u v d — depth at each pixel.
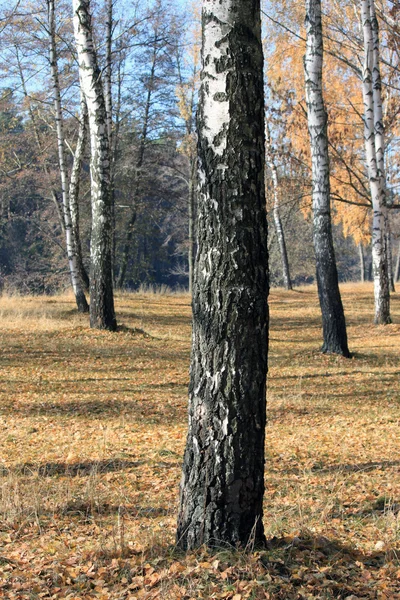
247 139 3.80
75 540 4.37
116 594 3.45
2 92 20.97
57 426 8.25
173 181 34.66
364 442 7.50
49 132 26.45
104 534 4.48
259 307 3.80
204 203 3.83
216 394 3.77
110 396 10.04
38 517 4.87
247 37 3.81
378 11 17.94
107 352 13.36
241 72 3.80
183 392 10.57
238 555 3.66
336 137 20.22
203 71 3.87
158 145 32.56
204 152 3.85
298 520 4.69
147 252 43.50
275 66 21.16
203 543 3.81
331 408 9.54
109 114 20.14
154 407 9.44
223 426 3.76
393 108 20.56
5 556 4.05
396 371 12.33
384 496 5.37
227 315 3.76
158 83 27.94
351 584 3.55
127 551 4.01
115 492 5.61
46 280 34.06
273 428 8.36
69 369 11.90
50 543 4.27
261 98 3.87
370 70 16.48
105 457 6.78
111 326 15.13
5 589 3.56
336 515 5.00
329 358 13.51
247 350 3.77
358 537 4.46
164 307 21.80
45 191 31.41
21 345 13.38
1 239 38.66
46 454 6.87
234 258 3.76
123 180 32.31
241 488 3.78
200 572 3.55
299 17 19.06
